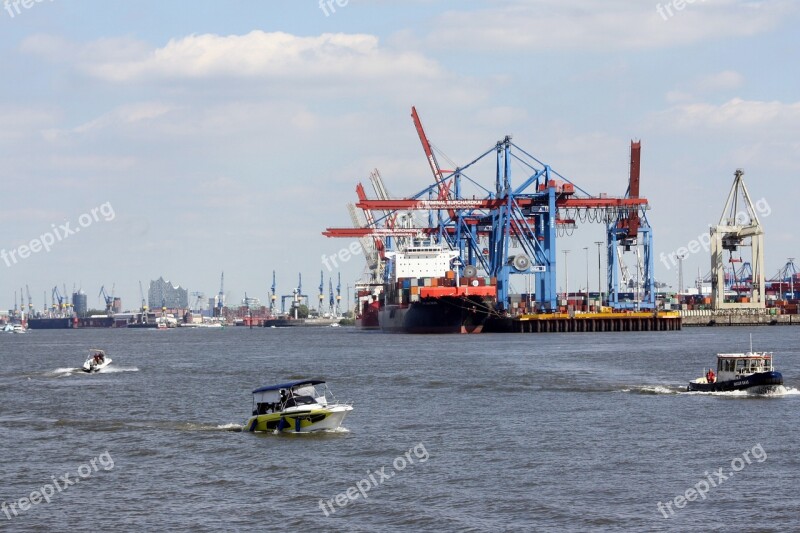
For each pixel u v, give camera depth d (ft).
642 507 348.38
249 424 518.78
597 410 571.28
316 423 505.66
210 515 348.38
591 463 417.69
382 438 487.61
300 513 349.20
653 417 536.83
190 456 451.53
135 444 485.97
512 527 327.67
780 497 357.00
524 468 410.52
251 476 406.62
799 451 434.30
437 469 411.75
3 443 496.64
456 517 340.18
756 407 567.18
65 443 493.77
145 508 359.25
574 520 334.24
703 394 638.53
